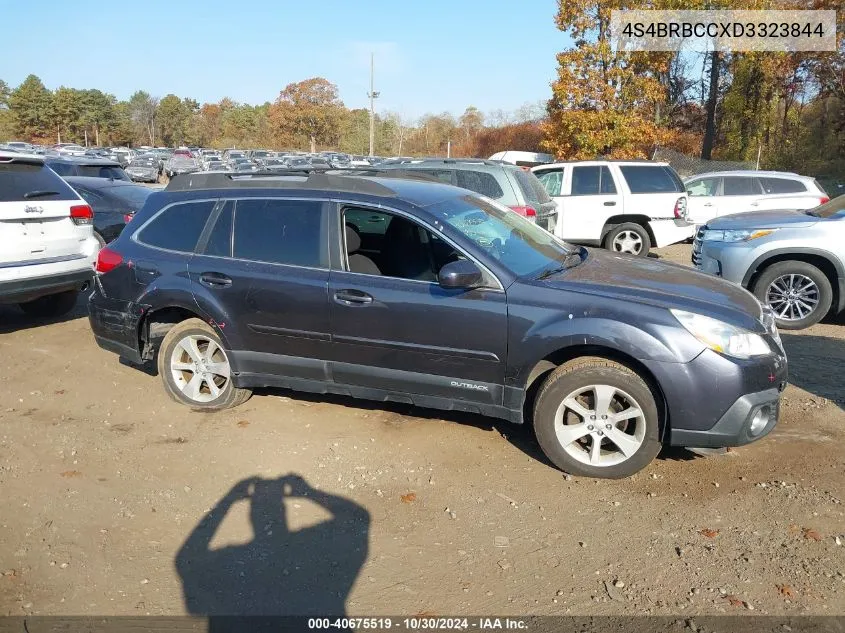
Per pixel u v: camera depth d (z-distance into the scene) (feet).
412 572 10.85
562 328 13.12
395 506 12.76
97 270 17.76
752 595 10.10
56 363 20.95
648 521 12.12
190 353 17.11
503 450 14.90
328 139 268.82
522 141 149.79
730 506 12.51
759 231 24.99
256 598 10.27
